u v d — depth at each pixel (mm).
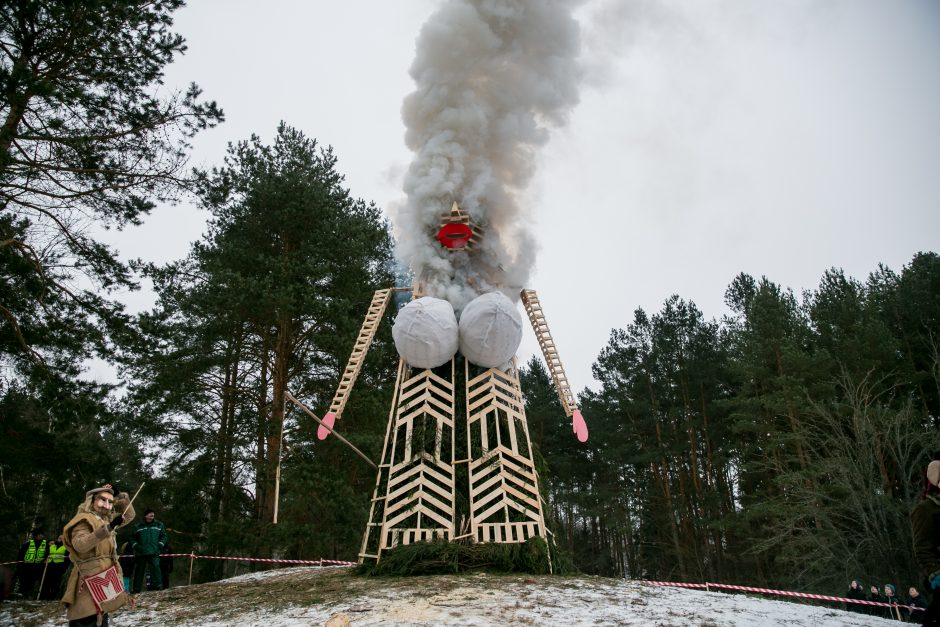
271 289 18078
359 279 19969
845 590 20078
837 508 20609
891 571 18672
